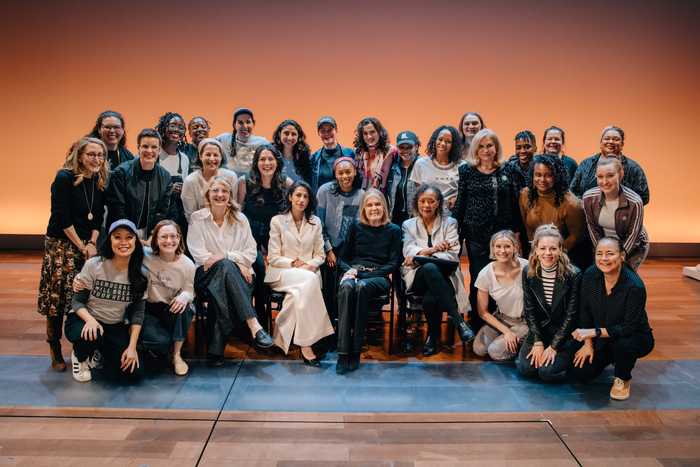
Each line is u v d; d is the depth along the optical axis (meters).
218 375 2.68
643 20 5.53
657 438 2.11
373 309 3.02
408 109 5.68
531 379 2.68
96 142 2.69
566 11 5.51
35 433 2.07
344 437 2.08
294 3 5.50
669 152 5.80
